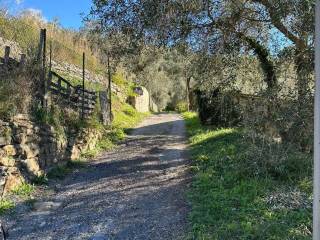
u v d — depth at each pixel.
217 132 10.21
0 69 6.32
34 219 4.78
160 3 5.91
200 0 6.10
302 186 5.09
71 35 19.58
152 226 4.41
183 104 28.33
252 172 5.71
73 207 5.25
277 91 5.98
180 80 28.30
